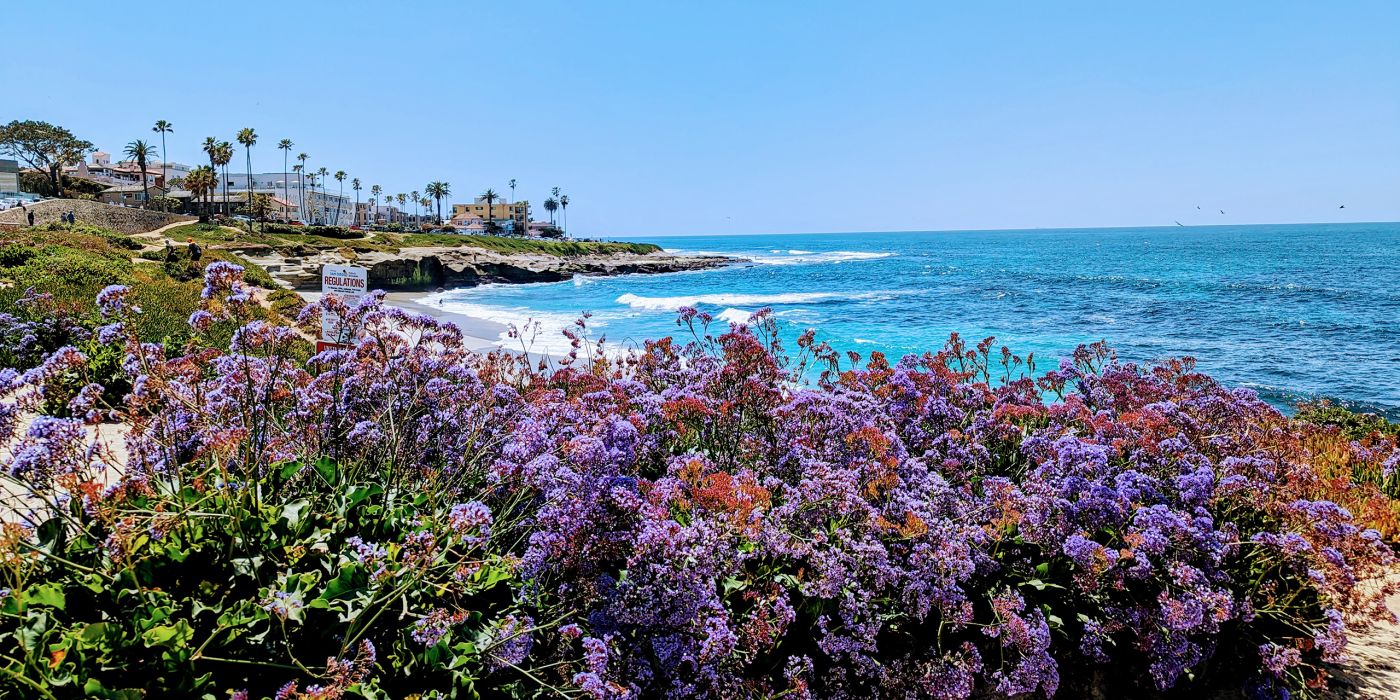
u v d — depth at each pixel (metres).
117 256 31.78
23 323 11.02
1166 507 4.27
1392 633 5.34
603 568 3.49
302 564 3.07
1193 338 34.03
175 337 12.09
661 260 106.62
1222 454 5.75
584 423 4.53
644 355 7.67
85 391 3.72
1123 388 7.33
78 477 3.12
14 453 3.15
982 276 79.00
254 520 3.02
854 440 4.89
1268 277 71.06
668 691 3.17
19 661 2.34
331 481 3.73
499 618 3.10
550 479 3.43
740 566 3.54
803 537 3.93
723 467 5.02
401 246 83.75
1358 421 12.63
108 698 2.22
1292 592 4.49
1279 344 32.12
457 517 3.11
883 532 3.97
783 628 3.43
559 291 69.94
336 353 4.62
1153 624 4.07
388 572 2.85
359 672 2.53
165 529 2.92
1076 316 43.19
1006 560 4.28
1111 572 4.07
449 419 4.64
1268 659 4.30
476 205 175.12
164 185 106.38
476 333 32.06
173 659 2.43
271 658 2.65
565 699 2.91
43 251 25.20
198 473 3.62
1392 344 31.81
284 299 24.70
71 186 101.56
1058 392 7.91
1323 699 4.46
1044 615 4.05
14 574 2.68
